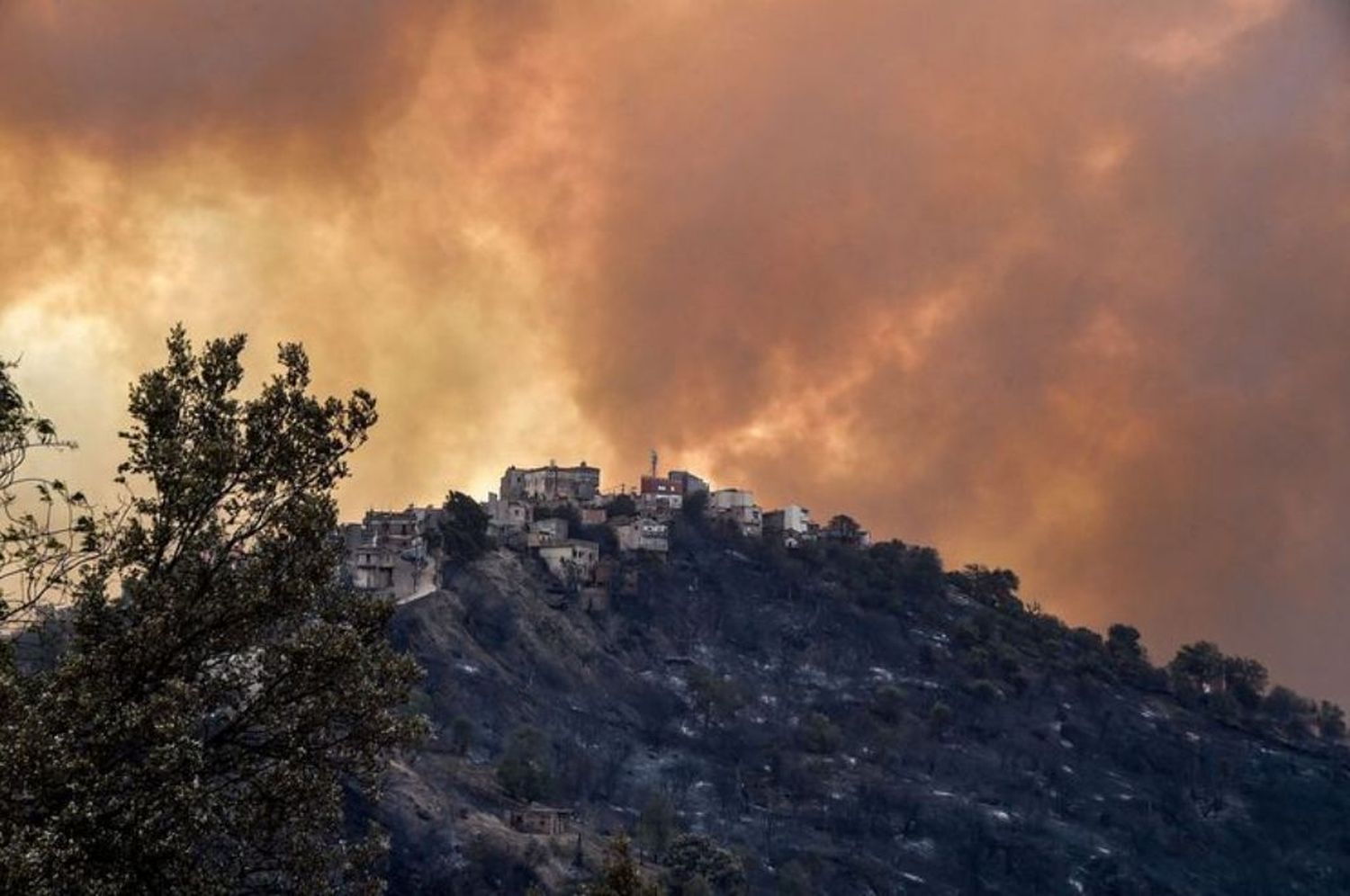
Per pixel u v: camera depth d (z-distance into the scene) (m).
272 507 114.00
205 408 114.75
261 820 107.12
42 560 104.62
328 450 117.06
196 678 106.75
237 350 116.50
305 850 110.81
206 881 99.62
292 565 111.44
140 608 105.38
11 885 86.81
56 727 97.19
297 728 108.94
